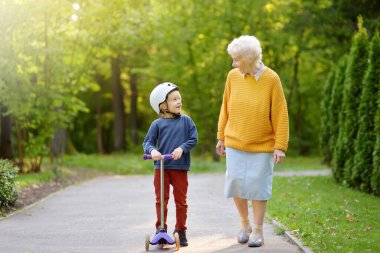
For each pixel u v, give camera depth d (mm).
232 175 7141
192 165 25031
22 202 11391
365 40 14156
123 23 20766
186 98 30516
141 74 37281
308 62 32938
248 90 7074
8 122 18781
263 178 7066
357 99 14078
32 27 17875
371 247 6539
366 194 12430
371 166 12680
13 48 16953
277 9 27875
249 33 28391
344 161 14859
